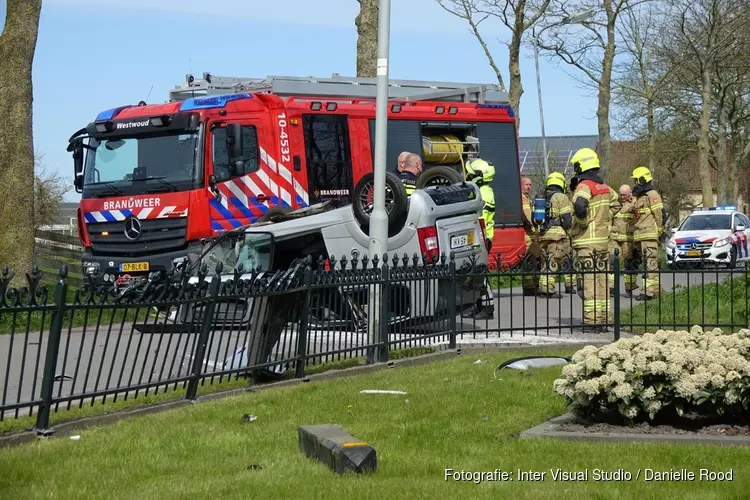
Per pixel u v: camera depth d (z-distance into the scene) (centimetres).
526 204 2155
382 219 1239
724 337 842
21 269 1802
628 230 1961
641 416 780
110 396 883
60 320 761
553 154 4806
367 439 736
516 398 884
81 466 660
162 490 602
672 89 4612
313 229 1448
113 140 1756
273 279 988
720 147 4872
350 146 1886
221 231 1697
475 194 1502
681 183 6069
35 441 734
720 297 1546
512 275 1334
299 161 1798
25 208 1812
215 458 686
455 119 2061
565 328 1397
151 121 1719
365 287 1139
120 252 1730
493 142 2122
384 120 1238
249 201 1730
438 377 1024
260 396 914
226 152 1716
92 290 795
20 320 1371
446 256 1412
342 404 874
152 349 1041
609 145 3341
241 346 975
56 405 777
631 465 654
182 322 893
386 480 625
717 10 3972
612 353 782
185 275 898
